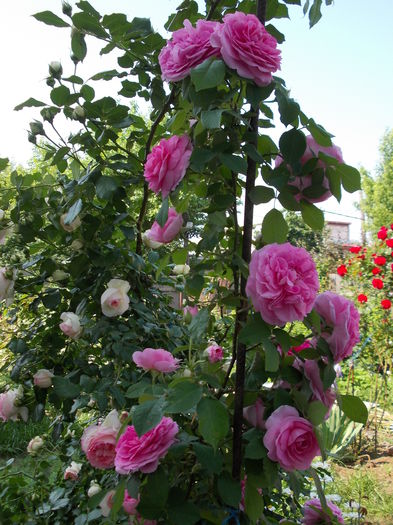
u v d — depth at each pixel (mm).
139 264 1547
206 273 1328
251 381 1083
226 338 1635
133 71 1618
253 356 1154
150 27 1545
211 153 993
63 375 1569
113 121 1545
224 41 897
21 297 1778
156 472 929
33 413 1534
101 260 1504
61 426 1571
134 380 1395
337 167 1006
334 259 7555
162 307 1699
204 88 887
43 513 1550
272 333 947
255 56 899
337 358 963
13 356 1840
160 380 1101
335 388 1026
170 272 1854
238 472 1021
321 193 1019
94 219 1541
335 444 3480
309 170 1013
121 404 1293
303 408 964
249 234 1083
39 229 1629
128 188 1701
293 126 1004
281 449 893
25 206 1585
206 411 834
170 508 937
